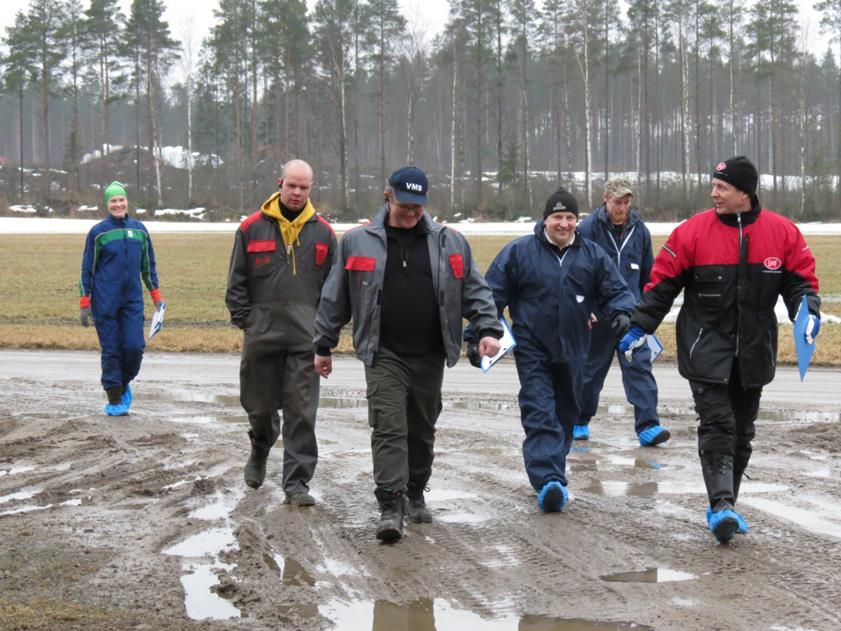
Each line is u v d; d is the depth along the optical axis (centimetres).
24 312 2091
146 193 7569
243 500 670
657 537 579
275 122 8694
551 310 647
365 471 754
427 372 595
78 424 924
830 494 673
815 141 7650
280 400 673
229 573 519
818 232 4822
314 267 661
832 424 916
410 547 563
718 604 467
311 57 8006
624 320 630
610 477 734
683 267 566
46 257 3503
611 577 510
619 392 1156
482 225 5781
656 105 9931
